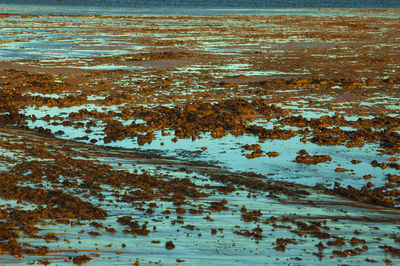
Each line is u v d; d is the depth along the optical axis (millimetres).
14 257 7965
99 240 8914
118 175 12867
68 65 33000
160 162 15062
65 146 16281
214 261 8195
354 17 77375
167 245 8766
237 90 26438
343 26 62438
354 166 15375
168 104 23250
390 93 25969
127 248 8617
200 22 66188
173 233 9438
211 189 12414
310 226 10070
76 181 12289
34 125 19547
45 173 12680
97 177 12742
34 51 38875
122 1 123438
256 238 9359
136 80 28703
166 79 28516
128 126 19344
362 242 9352
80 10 88438
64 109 22250
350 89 26812
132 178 12789
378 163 15570
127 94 25109
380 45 44750
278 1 131875
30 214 9773
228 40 47406
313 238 9500
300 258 8477
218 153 16500
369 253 8852
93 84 27344
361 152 16766
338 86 27578
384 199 12273
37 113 21484
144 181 12586
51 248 8414
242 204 11344
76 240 8836
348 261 8453
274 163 15562
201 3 120438
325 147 17312
